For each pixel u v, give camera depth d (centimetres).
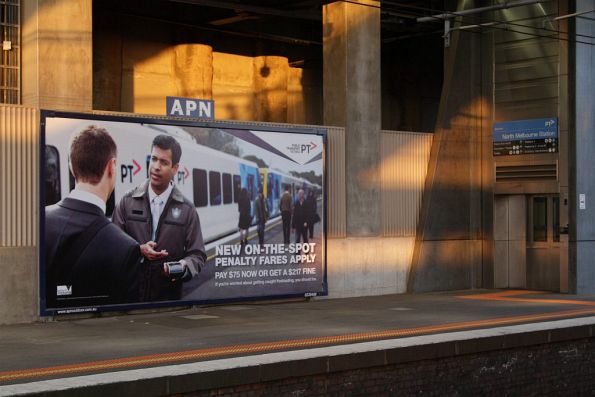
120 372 971
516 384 1333
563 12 2097
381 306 1786
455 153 2212
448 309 1731
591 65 2127
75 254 1532
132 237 1605
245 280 1772
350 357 1114
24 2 1585
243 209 1767
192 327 1437
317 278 1889
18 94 1596
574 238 2091
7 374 988
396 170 2102
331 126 1959
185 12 2428
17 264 1484
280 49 2672
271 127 1816
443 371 1234
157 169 1641
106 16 2286
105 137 1572
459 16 2188
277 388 1049
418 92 2983
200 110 1770
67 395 876
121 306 1587
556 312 1673
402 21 2575
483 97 2264
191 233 1689
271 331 1382
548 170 2134
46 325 1464
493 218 2236
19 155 1488
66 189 1526
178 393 957
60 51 1571
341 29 2003
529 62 2173
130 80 2358
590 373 1462
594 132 2134
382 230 2061
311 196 1880
